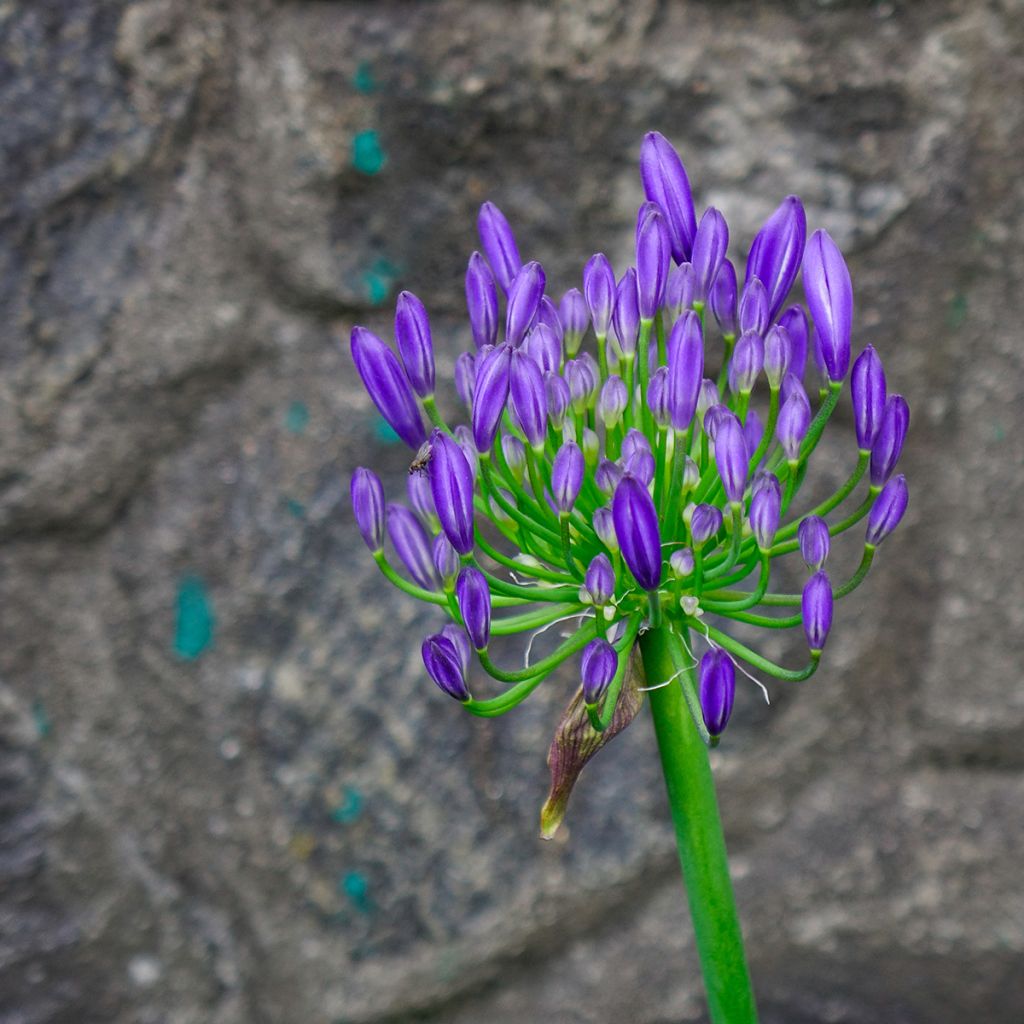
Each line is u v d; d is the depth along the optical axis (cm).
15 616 99
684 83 94
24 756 101
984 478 100
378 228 96
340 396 98
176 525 99
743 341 65
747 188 96
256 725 102
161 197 96
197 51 94
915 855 105
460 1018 107
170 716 102
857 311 97
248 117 95
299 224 96
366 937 104
